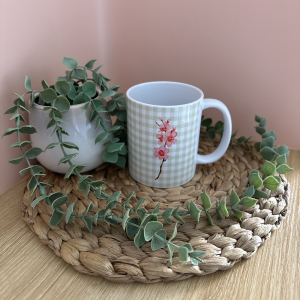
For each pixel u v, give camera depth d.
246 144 0.60
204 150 0.60
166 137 0.44
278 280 0.37
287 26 0.54
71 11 0.57
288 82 0.58
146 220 0.38
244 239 0.39
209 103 0.47
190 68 0.65
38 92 0.45
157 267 0.35
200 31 0.61
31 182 0.43
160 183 0.49
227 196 0.48
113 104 0.50
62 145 0.42
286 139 0.64
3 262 0.39
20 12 0.46
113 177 0.52
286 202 0.46
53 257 0.40
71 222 0.42
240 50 0.59
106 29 0.68
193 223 0.42
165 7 0.61
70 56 0.59
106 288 0.36
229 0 0.56
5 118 0.48
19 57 0.48
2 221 0.46
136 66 0.69
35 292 0.35
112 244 0.38
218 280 0.37
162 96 0.53
